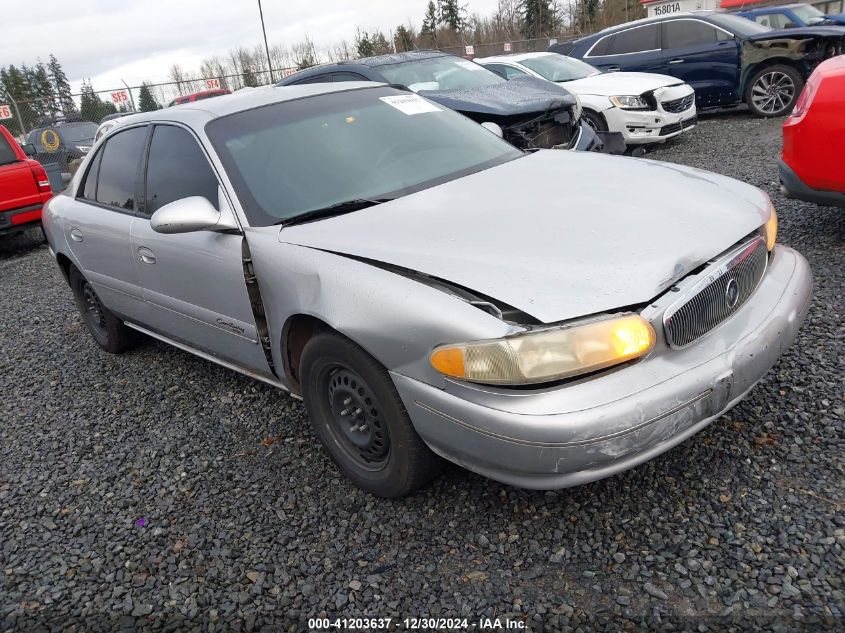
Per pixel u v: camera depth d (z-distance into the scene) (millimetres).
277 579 2439
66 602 2471
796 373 3137
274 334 2920
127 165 3877
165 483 3125
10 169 8453
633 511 2482
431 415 2305
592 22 44469
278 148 3223
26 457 3543
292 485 2967
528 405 2090
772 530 2295
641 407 2094
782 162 4488
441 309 2221
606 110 8766
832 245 4578
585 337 2088
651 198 2709
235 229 2982
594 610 2119
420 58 7918
